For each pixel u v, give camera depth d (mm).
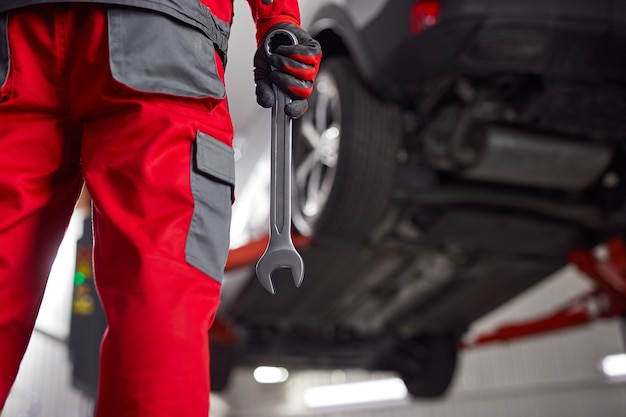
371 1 2717
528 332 4414
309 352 4719
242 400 11273
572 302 4234
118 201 730
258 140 3850
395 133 2854
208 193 768
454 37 2465
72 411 6871
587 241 3549
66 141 779
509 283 4035
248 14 3496
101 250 734
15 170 741
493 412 9180
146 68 748
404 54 2607
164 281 708
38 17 751
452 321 4672
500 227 3326
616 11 2434
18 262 737
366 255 3422
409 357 4918
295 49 870
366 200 2887
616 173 3225
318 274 3732
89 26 749
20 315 739
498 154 2861
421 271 3865
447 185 3068
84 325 2510
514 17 2389
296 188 3199
